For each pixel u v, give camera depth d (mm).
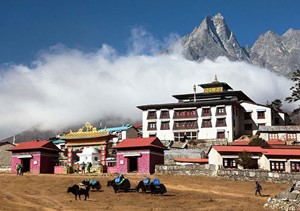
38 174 65125
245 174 58062
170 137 114938
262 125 115938
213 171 60031
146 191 44844
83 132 76000
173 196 42844
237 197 44344
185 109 115438
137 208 34938
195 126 113062
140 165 63656
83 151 75500
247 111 118000
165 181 56312
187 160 77812
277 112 123062
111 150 85625
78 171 69375
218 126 110812
